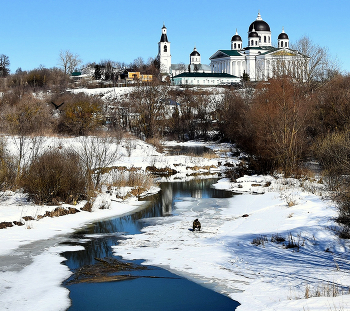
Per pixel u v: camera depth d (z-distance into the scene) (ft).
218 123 304.50
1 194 102.53
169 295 49.24
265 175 146.51
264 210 94.89
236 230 80.07
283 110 142.10
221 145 269.85
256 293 47.85
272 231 75.15
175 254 65.16
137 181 128.26
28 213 89.30
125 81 497.46
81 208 99.60
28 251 67.51
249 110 188.14
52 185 99.66
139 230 82.99
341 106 155.84
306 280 50.57
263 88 204.95
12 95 306.96
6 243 71.56
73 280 54.95
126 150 190.39
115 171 133.80
